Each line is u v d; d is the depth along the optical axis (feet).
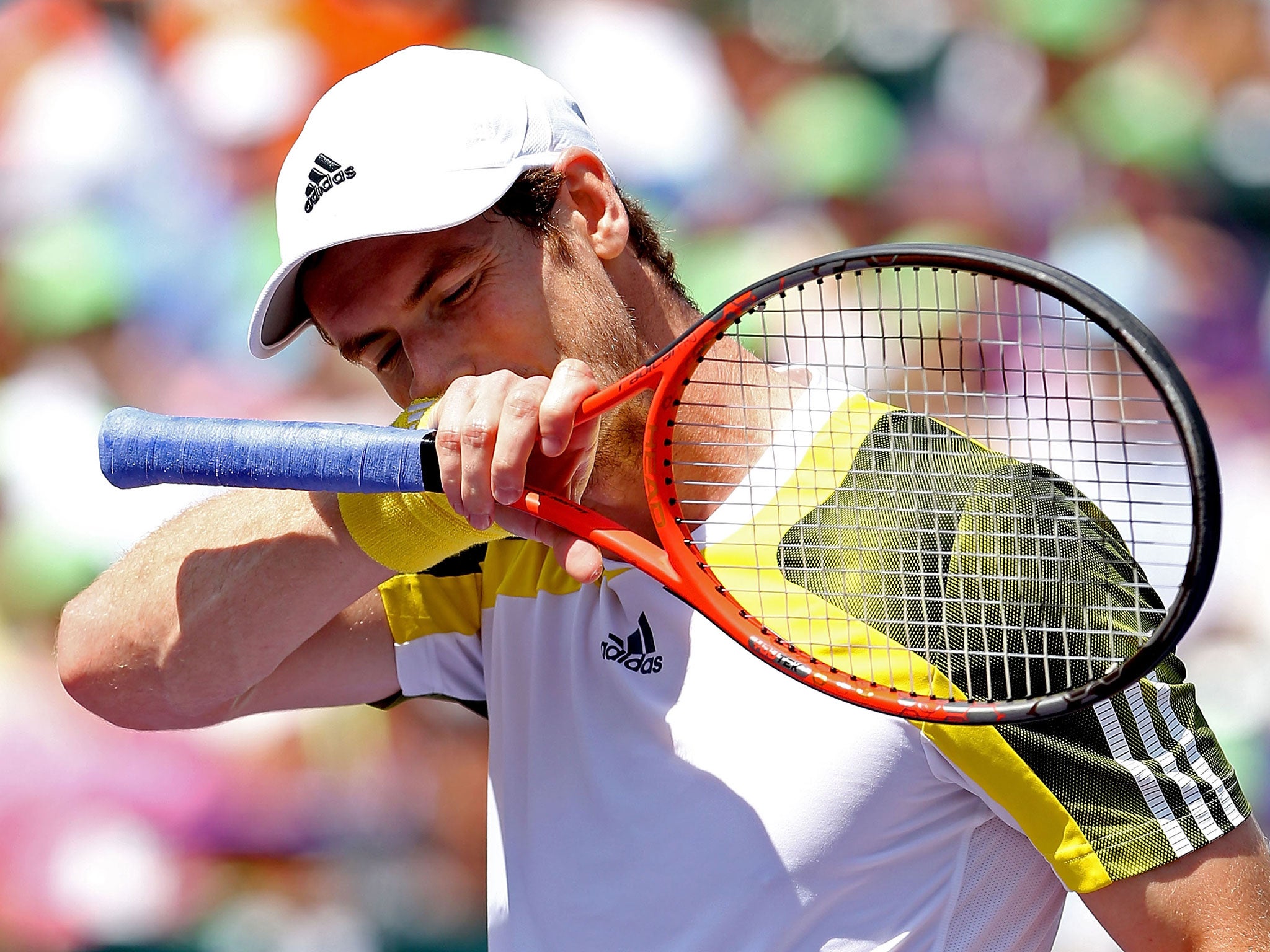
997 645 19.81
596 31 68.54
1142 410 55.47
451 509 21.02
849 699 18.86
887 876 20.26
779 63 71.51
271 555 23.18
